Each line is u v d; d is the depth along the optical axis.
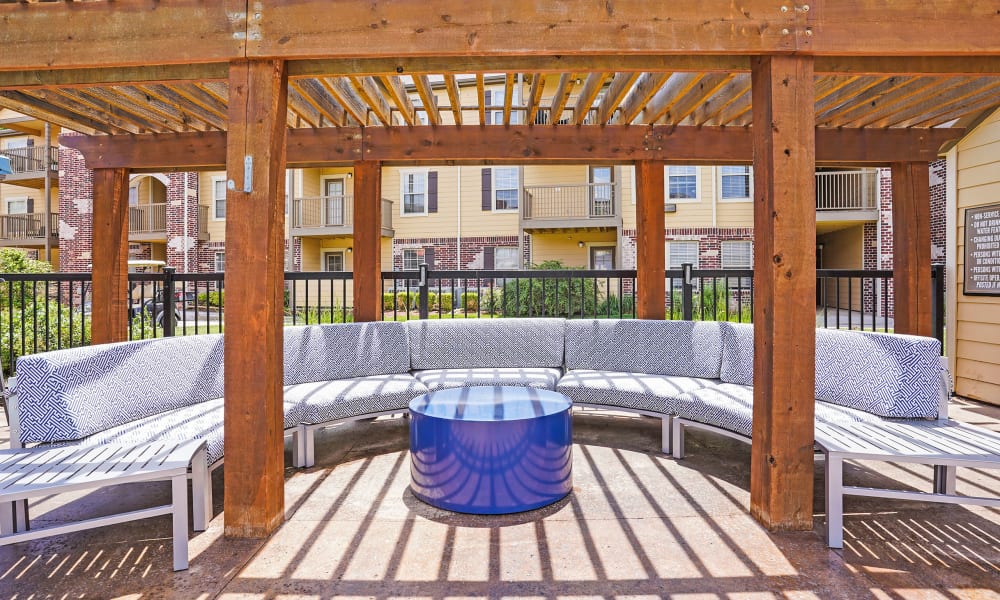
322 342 3.80
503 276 4.81
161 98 3.33
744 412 2.85
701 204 12.18
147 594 1.88
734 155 4.18
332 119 3.93
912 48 2.25
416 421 2.75
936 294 5.06
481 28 2.29
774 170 2.29
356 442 3.74
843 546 2.20
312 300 15.00
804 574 1.99
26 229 16.64
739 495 2.75
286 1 2.29
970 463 2.10
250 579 1.97
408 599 1.84
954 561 2.07
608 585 1.93
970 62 2.45
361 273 4.31
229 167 2.29
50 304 6.79
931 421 2.70
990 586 1.90
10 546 2.22
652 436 3.88
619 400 3.52
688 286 4.74
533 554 2.16
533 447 2.58
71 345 4.77
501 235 13.65
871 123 4.12
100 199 4.32
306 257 14.95
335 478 3.03
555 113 3.92
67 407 2.40
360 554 2.16
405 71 2.45
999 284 4.53
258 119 2.30
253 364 2.29
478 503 2.53
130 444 2.41
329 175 15.03
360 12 2.29
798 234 2.30
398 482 2.97
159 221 15.86
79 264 15.10
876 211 11.11
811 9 2.27
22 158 16.08
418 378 3.90
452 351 4.28
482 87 3.87
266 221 2.29
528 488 2.57
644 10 2.28
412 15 2.29
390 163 4.38
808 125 2.30
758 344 2.42
